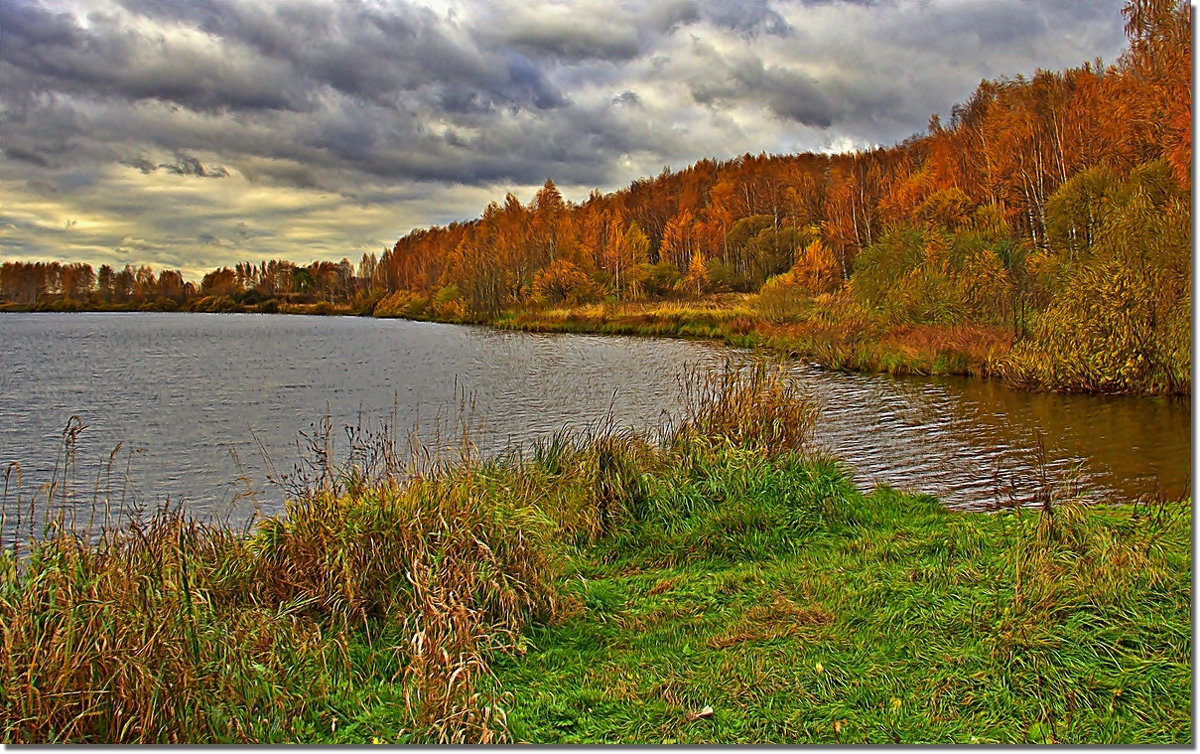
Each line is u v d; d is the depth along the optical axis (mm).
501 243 78062
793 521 8133
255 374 29766
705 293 65938
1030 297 25250
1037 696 4758
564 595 6398
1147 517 7676
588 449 9594
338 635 5656
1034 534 6961
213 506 12023
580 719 4828
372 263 146125
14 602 4719
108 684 4305
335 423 18891
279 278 152375
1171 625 5238
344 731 4711
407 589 5898
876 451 13523
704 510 8273
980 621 5652
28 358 37719
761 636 5781
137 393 24953
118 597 4926
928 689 4934
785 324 35469
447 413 19594
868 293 30484
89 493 12844
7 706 4148
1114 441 13594
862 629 5797
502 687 5219
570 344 39938
